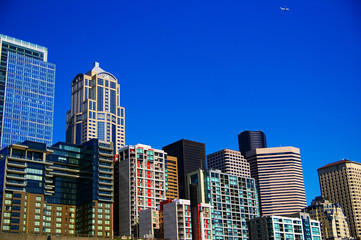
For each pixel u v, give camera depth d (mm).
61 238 197750
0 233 179625
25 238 185375
